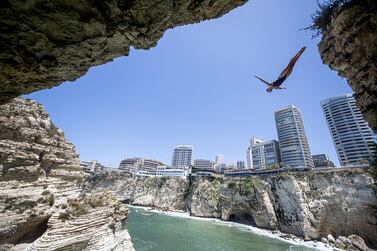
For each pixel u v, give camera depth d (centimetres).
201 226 5925
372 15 596
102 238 1967
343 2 688
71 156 3225
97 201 2264
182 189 9869
